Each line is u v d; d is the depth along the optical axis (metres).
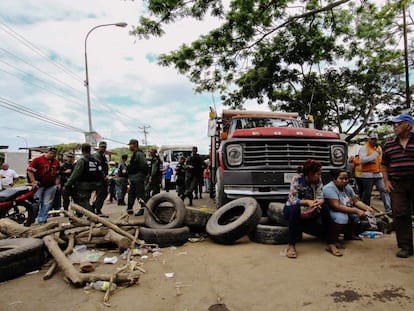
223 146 5.79
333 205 4.32
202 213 5.48
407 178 3.95
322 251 4.27
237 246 4.69
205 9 8.37
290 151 5.61
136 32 8.63
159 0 8.09
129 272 3.55
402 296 2.73
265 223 5.38
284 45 14.08
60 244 4.45
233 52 10.71
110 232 4.69
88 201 6.90
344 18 12.70
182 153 20.25
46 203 7.51
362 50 16.67
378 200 10.44
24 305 2.81
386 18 10.92
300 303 2.66
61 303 2.83
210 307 2.66
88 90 17.72
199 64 10.82
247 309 2.59
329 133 6.05
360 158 6.96
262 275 3.37
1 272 3.46
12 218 7.17
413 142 3.96
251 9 9.66
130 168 8.04
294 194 4.28
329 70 18.16
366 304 2.60
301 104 18.00
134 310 2.64
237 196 5.59
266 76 15.80
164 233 4.76
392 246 4.47
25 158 33.72
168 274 3.47
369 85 17.92
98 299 2.88
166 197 5.52
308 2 11.12
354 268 3.50
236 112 8.59
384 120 19.47
